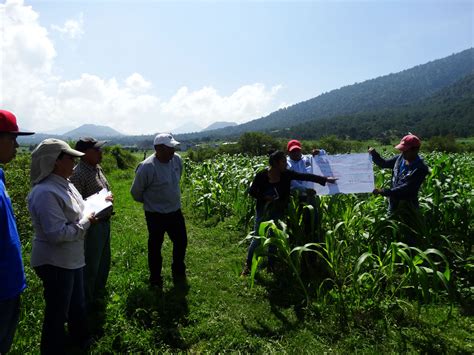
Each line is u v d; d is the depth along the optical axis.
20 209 6.55
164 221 4.62
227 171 10.63
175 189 4.67
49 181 2.76
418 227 4.77
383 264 4.20
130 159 28.22
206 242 6.80
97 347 3.26
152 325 3.70
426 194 6.27
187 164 13.96
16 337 3.27
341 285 4.39
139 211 9.97
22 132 2.40
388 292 4.25
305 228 5.13
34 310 3.81
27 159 8.98
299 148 5.59
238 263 5.57
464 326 3.62
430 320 3.71
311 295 4.32
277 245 3.99
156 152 4.48
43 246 2.75
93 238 3.83
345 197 6.31
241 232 7.21
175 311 4.01
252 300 4.30
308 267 4.62
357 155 5.01
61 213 2.71
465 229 5.54
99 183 4.04
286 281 4.68
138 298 4.11
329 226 5.43
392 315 3.76
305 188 5.31
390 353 3.19
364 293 4.07
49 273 2.78
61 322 2.85
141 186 4.48
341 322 3.69
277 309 4.06
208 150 40.38
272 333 3.59
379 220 4.62
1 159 2.32
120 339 3.38
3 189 2.27
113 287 4.48
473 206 5.62
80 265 3.01
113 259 5.68
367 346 3.32
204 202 8.61
